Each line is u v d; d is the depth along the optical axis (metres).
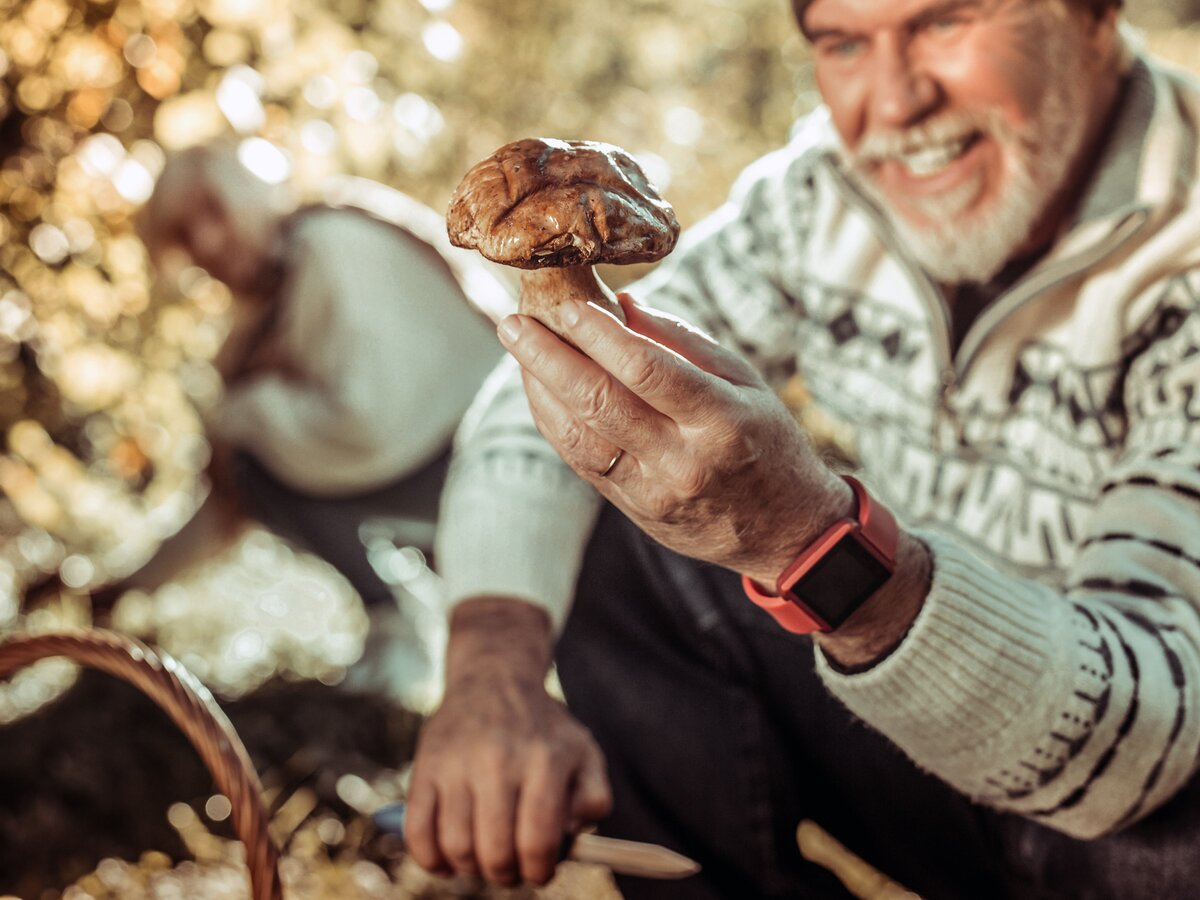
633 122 3.15
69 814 1.33
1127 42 0.84
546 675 0.79
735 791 0.83
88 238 1.99
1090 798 0.66
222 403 1.86
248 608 2.26
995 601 0.63
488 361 1.86
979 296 0.87
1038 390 0.85
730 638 0.83
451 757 0.74
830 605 0.60
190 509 2.24
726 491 0.54
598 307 0.50
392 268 1.81
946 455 0.90
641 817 0.85
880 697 0.64
